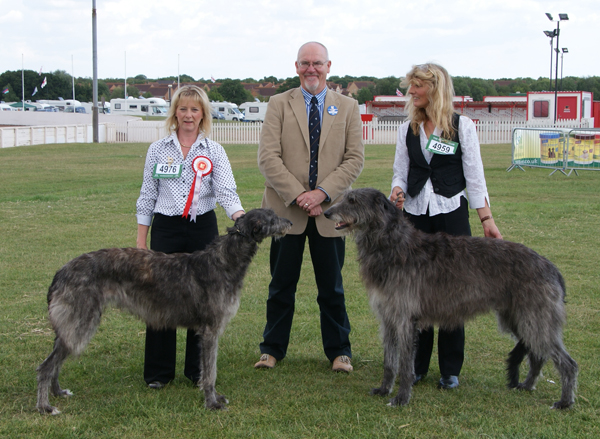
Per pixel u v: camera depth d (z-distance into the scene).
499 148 32.03
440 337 5.10
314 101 5.52
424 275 4.71
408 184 5.36
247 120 70.38
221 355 5.75
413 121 5.25
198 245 5.21
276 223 4.82
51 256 9.16
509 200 14.66
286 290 5.58
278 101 5.56
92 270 4.56
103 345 5.93
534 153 20.92
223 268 4.73
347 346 5.58
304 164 5.48
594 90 79.69
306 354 5.87
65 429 4.16
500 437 4.05
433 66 5.05
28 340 5.94
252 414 4.47
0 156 27.53
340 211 4.74
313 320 6.70
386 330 4.88
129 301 4.72
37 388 4.66
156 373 5.07
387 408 4.61
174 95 5.14
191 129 5.13
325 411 4.51
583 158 19.81
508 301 4.73
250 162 25.09
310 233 5.58
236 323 6.60
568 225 11.27
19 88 108.06
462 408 4.61
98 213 12.77
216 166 5.21
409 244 4.77
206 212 5.22
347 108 5.55
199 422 4.34
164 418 4.37
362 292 7.68
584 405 4.61
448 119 5.07
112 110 79.44
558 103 40.84
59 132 37.97
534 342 4.62
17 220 11.97
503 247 4.76
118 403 4.65
